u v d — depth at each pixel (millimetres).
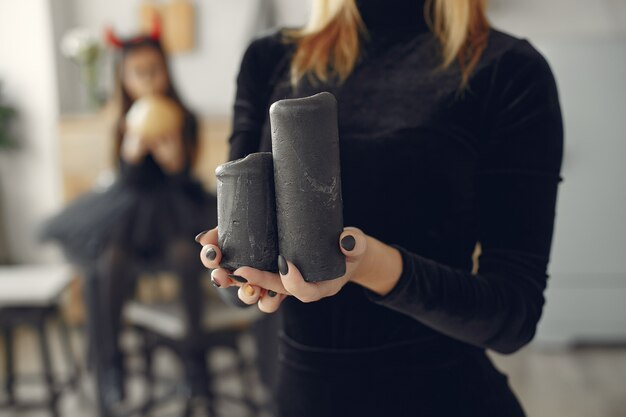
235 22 5191
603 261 4508
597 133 4430
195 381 3104
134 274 3352
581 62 4395
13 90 5082
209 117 5004
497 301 840
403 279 792
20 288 3236
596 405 3609
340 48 1003
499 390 1024
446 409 968
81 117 4895
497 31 978
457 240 978
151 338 3424
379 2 998
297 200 659
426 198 955
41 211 5164
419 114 954
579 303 4551
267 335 2660
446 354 977
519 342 889
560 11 4887
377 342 963
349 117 979
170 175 3379
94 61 4965
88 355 3537
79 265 3354
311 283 670
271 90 1066
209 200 3455
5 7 5016
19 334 4859
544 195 896
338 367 971
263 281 680
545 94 911
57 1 5180
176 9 5168
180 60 5238
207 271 3152
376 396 964
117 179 3506
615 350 4504
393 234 958
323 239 665
